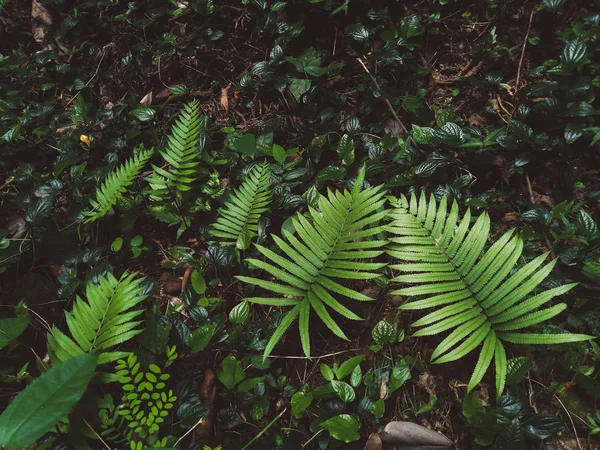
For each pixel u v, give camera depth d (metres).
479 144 0.93
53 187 1.00
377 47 1.12
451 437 0.73
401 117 1.03
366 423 0.74
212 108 1.13
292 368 0.81
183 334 0.80
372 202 0.78
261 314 0.87
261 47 1.16
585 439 0.71
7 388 0.80
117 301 0.72
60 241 0.94
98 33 1.26
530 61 1.05
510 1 1.08
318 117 1.05
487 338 0.68
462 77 1.05
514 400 0.70
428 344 0.80
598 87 0.98
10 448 0.53
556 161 0.95
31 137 1.11
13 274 0.93
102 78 1.21
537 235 0.87
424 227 0.76
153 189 0.95
